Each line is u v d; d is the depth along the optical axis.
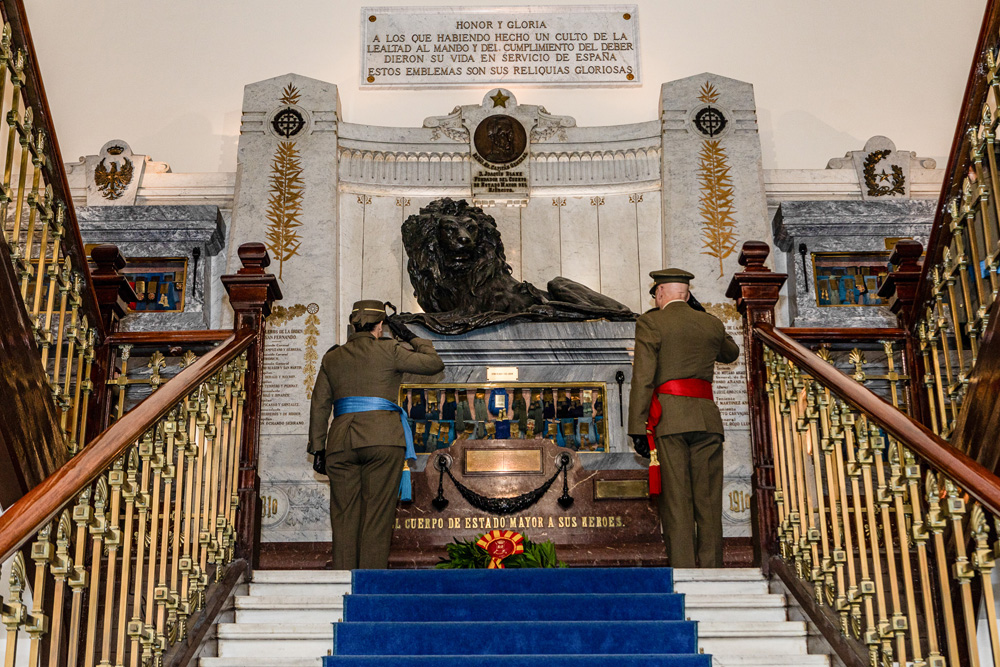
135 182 9.35
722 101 9.32
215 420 5.23
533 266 9.25
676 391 5.72
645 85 10.30
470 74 10.29
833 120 10.18
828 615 4.45
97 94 10.16
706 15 10.52
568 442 7.93
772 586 5.19
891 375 6.43
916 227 8.83
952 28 10.41
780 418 5.48
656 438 5.71
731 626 4.55
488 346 8.03
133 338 6.38
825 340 6.46
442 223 8.37
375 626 4.43
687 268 8.76
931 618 3.94
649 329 5.76
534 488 6.93
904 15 10.46
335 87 9.38
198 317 8.59
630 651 4.41
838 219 8.78
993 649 3.55
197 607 4.43
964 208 5.21
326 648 4.46
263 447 8.11
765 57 10.38
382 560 5.83
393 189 9.40
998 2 4.85
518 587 4.97
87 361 5.97
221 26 10.41
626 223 9.35
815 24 10.47
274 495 7.92
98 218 8.75
